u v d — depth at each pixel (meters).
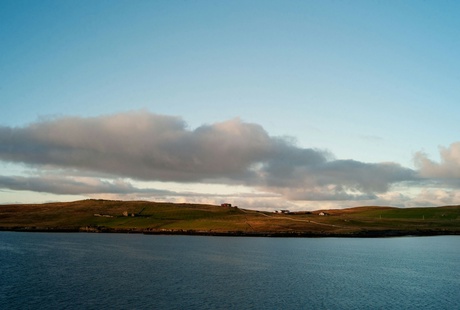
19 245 164.88
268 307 64.38
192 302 66.62
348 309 63.72
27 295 70.12
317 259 129.12
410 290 78.50
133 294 71.81
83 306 63.09
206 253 142.88
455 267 113.19
